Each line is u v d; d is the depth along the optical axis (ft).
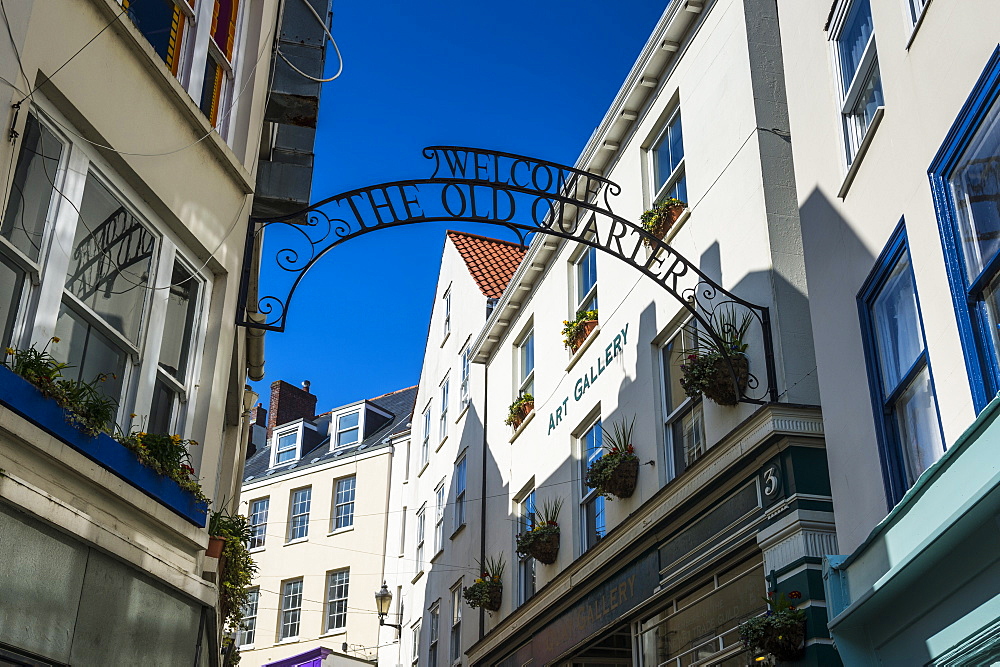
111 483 22.31
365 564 100.63
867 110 28.37
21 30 21.06
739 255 37.14
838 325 29.01
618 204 49.88
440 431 81.35
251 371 47.96
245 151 30.58
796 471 30.83
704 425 37.99
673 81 45.85
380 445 106.42
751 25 39.63
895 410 25.82
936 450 23.49
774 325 34.17
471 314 76.23
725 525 34.53
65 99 22.34
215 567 27.04
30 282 21.29
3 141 20.16
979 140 20.79
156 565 23.61
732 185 38.58
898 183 24.94
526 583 55.88
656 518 38.93
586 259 54.70
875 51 28.02
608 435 46.55
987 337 20.44
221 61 30.45
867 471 26.73
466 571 66.33
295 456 117.70
